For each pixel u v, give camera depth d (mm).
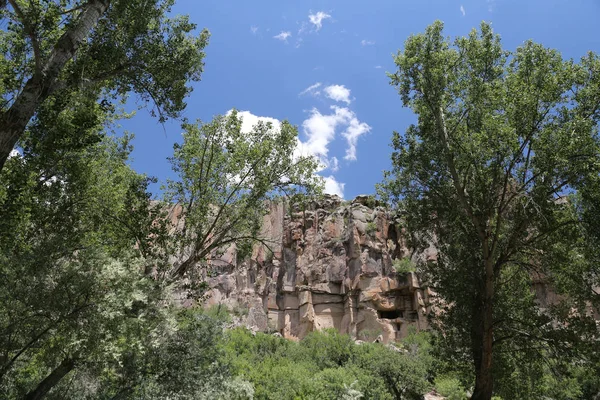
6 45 16109
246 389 17500
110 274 11969
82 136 14344
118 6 14617
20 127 10617
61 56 11562
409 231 22781
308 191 20203
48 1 12992
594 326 18766
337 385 33969
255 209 19734
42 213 14930
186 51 16188
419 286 64500
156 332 13375
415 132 21984
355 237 71938
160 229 17672
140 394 14453
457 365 22797
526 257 21766
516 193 18203
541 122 17906
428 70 20594
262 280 75125
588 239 17750
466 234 21375
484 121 18094
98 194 18438
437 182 21172
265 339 54219
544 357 20641
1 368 11148
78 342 10852
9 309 11172
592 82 17750
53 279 11883
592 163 16484
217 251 19406
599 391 28750
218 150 19531
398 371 41031
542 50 18438
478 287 20734
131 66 15438
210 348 17844
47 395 14539
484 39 20812
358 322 66188
